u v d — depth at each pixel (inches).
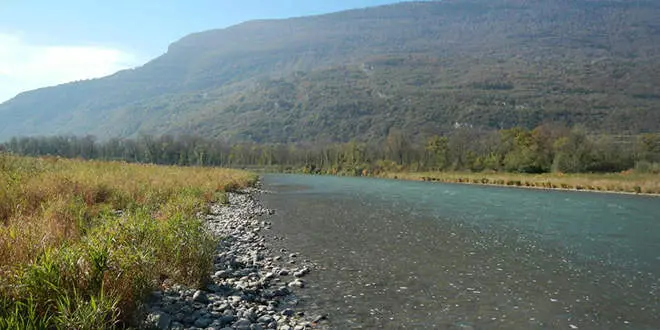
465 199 1600.6
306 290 450.0
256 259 575.2
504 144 3964.1
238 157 6446.9
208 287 403.9
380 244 700.0
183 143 6722.4
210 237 460.4
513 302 424.2
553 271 543.8
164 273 382.0
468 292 453.4
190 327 305.1
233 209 1080.2
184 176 1471.5
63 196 660.1
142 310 287.1
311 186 2416.3
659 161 3262.8
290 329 338.3
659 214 1155.9
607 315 393.4
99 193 792.3
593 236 797.2
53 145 6299.2
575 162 3255.4
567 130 3774.6
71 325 226.4
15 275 253.3
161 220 520.7
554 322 374.3
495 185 2773.1
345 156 5315.0
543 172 3395.7
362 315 379.6
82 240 353.1
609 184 2237.9
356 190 2080.5
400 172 4325.8
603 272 542.3
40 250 305.4
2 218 514.6
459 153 4350.4
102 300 241.8
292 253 624.4
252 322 345.4
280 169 5871.1
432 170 4330.7
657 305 421.4
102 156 6417.3
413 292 450.3
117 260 298.0
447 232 821.9
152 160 5999.0
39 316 237.5
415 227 877.8
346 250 651.5
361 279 494.9
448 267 557.0
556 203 1471.5
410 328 352.5
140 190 880.3
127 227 392.5
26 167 935.0
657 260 607.8
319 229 841.5
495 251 657.0
